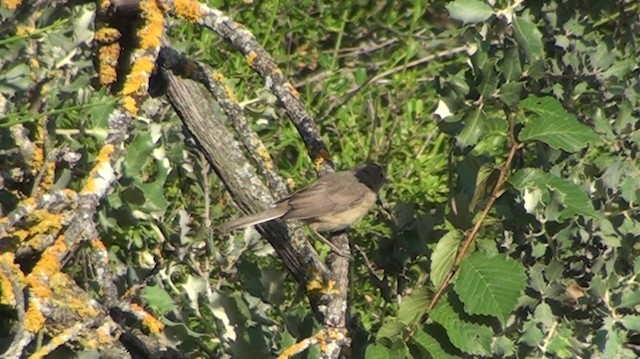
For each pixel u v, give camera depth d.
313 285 11.34
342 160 17.14
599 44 11.38
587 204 10.49
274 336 11.52
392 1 19.78
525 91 10.93
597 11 11.93
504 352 10.79
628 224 11.38
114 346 9.30
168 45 11.64
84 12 10.77
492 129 10.73
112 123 9.56
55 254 8.93
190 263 12.69
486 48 10.60
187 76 11.70
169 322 11.30
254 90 16.59
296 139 16.95
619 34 12.31
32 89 10.43
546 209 10.53
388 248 11.99
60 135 11.18
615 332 11.12
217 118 12.01
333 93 18.23
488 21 10.98
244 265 11.52
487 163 10.87
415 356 10.54
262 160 11.95
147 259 12.77
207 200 13.73
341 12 19.34
